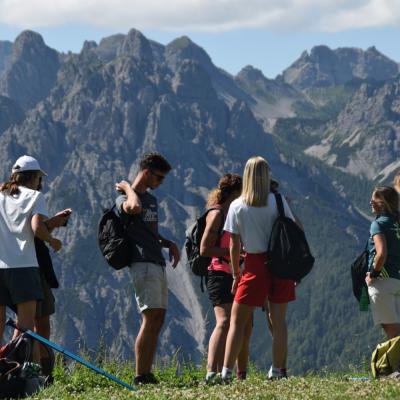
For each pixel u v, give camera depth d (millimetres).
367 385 19297
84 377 25812
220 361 25453
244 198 23594
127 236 23938
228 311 25547
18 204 22484
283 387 19938
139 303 24266
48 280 23766
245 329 26094
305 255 22891
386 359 22562
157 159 24234
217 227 25172
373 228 25578
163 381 25828
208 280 25938
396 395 17281
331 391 18750
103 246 24047
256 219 23422
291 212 23844
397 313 25609
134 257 23984
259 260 23484
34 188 23281
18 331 22391
